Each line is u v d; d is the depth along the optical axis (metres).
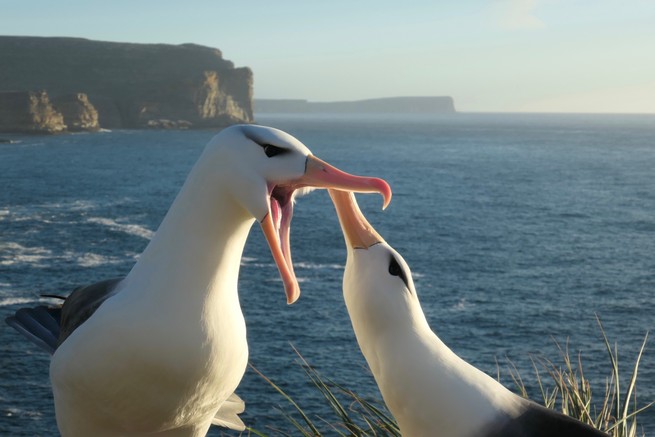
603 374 28.78
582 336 37.56
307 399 26.22
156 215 70.06
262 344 33.59
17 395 27.75
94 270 48.28
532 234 67.56
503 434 2.58
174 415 3.28
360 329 2.81
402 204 82.69
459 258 56.28
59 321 3.79
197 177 3.09
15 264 48.44
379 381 2.81
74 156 132.12
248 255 51.97
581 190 100.94
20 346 32.53
